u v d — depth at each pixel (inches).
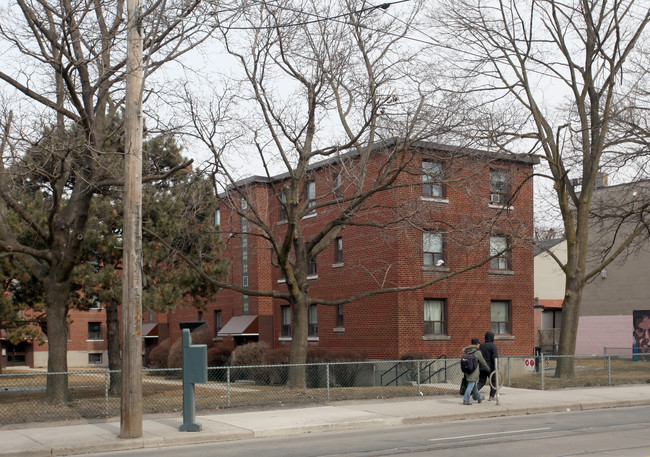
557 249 1822.1
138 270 512.4
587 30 974.4
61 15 634.2
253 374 1109.7
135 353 508.4
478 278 1182.3
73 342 1836.9
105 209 849.5
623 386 919.0
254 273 1365.7
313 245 832.3
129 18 526.3
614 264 1766.7
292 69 777.6
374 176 1093.1
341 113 799.7
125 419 502.6
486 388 879.1
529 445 467.5
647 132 944.3
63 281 697.0
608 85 991.6
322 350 1094.4
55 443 485.7
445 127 770.2
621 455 424.5
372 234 1128.2
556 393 823.1
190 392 539.2
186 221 858.8
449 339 1138.0
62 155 655.1
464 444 474.9
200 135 740.7
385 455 432.1
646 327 1659.7
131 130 512.7
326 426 571.5
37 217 810.8
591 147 998.4
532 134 976.3
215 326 1539.1
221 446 493.0
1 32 632.4
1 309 890.1
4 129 649.6
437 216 1095.6
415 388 839.1
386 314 1111.6
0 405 684.7
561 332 988.6
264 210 1040.8
